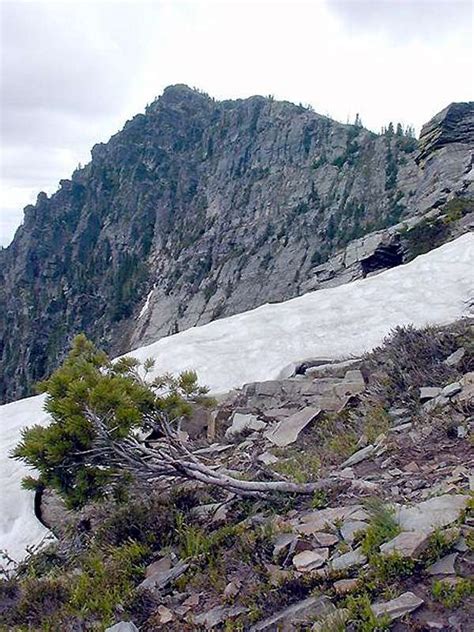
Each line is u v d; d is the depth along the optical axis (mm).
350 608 4566
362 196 127125
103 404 6594
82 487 6691
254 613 4977
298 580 5113
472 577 4582
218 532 6355
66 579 6492
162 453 7262
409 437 7582
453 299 14516
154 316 144125
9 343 171250
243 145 187750
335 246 118688
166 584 5785
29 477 6902
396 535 5184
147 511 7055
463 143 55812
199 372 13148
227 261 139500
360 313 14711
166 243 179500
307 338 13859
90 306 170000
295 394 10984
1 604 6516
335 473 7195
